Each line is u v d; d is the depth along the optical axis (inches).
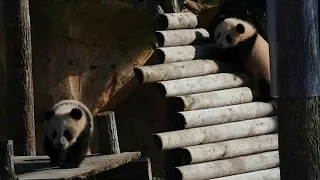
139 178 382.0
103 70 552.4
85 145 351.3
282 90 244.8
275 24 243.4
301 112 245.4
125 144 600.7
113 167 359.3
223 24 421.4
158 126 605.0
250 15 491.8
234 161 373.7
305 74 241.9
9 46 477.7
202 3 575.2
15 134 478.3
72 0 551.5
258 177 380.5
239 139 382.3
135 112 608.4
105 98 551.2
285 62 242.8
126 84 561.0
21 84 476.7
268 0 246.1
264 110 398.3
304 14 240.1
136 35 567.2
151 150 598.5
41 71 540.1
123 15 559.5
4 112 550.9
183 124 359.3
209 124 371.9
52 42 543.8
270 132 396.8
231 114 380.2
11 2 473.1
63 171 332.2
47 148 352.5
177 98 364.5
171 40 382.9
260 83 413.4
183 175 350.6
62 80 537.0
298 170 249.4
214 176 364.2
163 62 374.0
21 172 332.8
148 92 616.1
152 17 443.2
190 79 374.0
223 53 412.2
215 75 388.8
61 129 344.8
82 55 546.3
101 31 556.1
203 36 408.5
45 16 547.2
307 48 241.1
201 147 362.0
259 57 415.8
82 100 541.6
